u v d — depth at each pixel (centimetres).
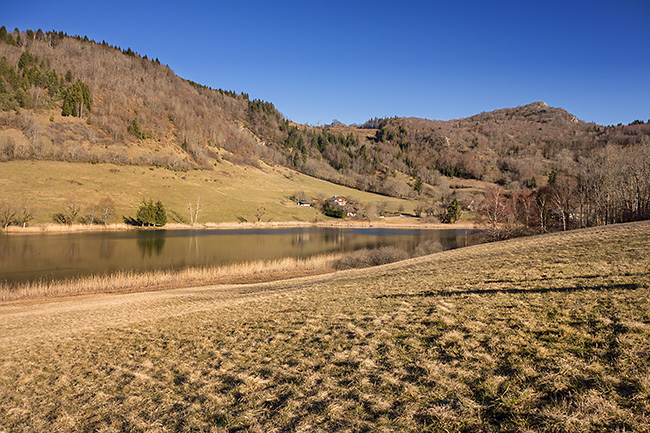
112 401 788
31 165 10162
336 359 800
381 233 9031
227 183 14325
